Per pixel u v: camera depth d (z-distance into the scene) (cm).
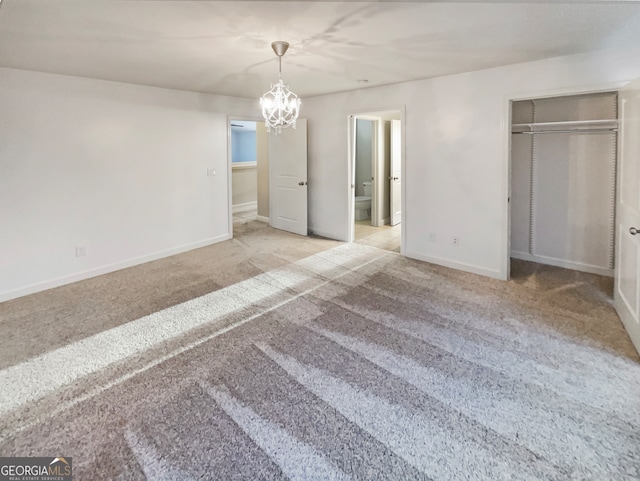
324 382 221
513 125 391
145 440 178
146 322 301
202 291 367
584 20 241
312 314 313
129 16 227
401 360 243
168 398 208
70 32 253
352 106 507
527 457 166
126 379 226
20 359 248
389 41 281
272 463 164
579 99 396
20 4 209
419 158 442
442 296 347
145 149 450
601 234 398
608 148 385
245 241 566
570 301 332
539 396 206
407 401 204
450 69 372
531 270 419
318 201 591
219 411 197
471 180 401
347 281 391
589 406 198
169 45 283
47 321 303
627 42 286
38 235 365
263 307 328
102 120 406
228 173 561
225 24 242
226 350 258
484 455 168
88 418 193
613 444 173
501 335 273
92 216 407
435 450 171
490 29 256
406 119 446
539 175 434
